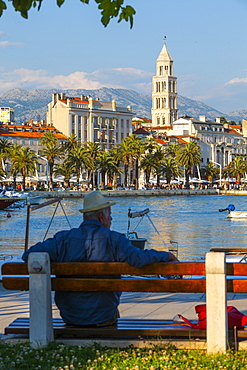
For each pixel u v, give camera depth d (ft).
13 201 422.41
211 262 28.35
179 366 26.89
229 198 630.33
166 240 218.18
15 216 361.92
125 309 45.73
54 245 30.04
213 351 28.68
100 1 24.43
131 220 319.88
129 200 561.43
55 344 29.78
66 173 634.43
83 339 30.37
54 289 29.91
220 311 28.60
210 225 290.15
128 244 29.40
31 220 328.08
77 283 29.60
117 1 24.43
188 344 29.55
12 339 30.86
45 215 366.43
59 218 341.00
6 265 29.94
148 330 30.22
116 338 30.60
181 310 44.91
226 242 212.23
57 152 622.95
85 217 30.60
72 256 29.86
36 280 29.76
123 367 26.68
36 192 542.98
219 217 344.69
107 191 623.36
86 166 636.89
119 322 31.48
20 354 28.66
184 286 28.86
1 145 612.29
